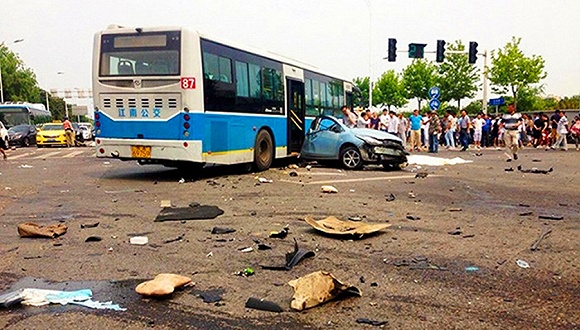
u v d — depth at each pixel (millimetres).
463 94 42656
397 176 13242
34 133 36531
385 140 15078
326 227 6559
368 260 5301
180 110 11531
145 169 15398
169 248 5766
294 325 3664
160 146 11688
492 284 4566
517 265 5133
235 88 13086
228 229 6648
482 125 28781
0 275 4797
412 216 7590
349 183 11641
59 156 22453
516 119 18875
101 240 6125
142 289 4195
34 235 6273
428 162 17656
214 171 14633
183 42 11477
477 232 6590
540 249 5750
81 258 5359
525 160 19094
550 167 16125
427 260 5297
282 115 15656
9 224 7078
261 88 14422
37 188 10820
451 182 11938
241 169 14531
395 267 5062
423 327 3641
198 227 6848
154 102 11664
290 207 8375
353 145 15164
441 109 47281
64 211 8031
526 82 38438
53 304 4066
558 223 7168
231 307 4000
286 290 4387
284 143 15836
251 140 13852
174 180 12258
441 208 8352
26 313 3881
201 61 11742
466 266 5094
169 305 4047
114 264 5148
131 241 6031
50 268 5016
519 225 7023
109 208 8273
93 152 26031
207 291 4367
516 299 4195
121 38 11836
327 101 19500
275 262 5227
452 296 4262
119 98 11883
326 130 15703
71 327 3629
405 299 4188
